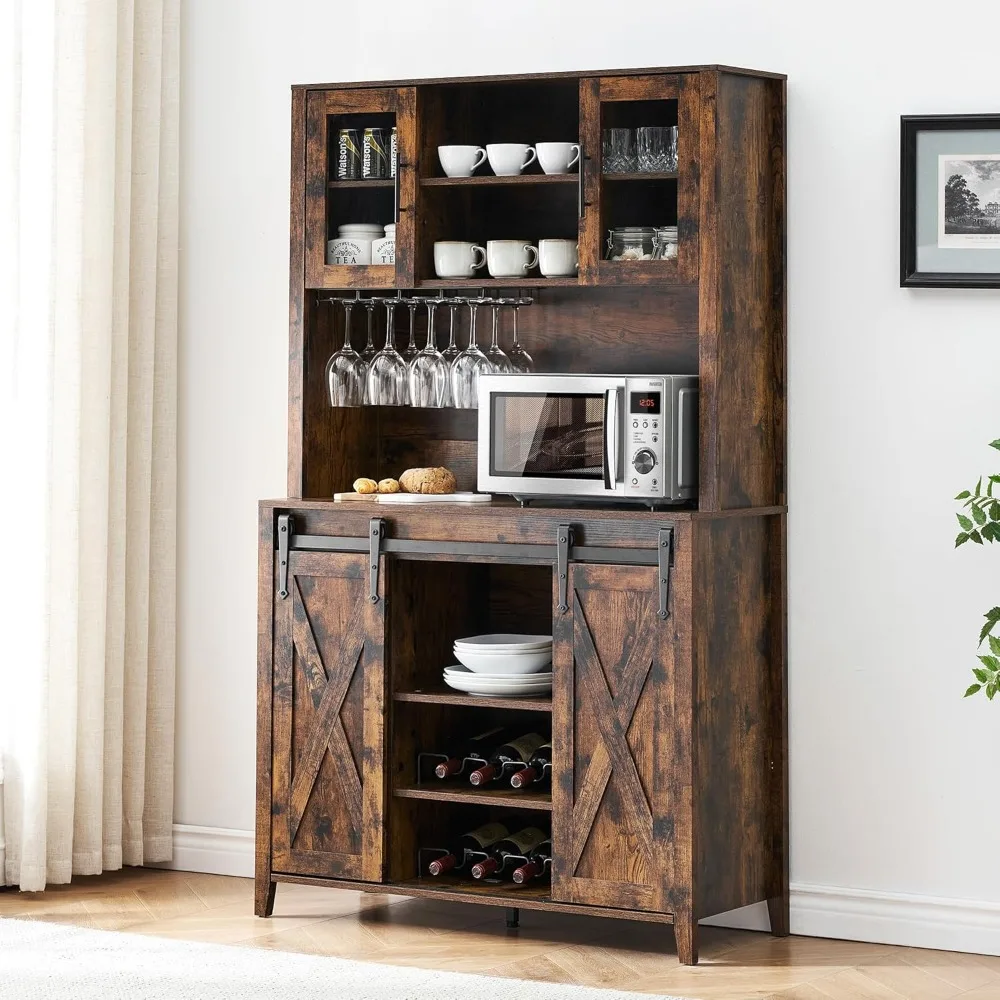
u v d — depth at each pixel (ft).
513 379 12.79
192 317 15.10
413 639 13.17
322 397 13.93
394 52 14.40
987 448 12.69
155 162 14.78
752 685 12.90
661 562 11.91
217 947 12.50
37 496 13.97
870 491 13.00
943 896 12.84
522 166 13.11
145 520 14.83
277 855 13.33
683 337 13.61
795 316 13.17
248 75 14.87
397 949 12.58
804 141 13.12
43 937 12.74
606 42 13.73
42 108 13.99
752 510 12.58
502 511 12.49
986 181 12.57
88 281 14.29
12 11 13.96
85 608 14.33
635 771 12.10
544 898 12.50
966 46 12.68
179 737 15.17
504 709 13.75
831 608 13.11
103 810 14.61
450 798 12.78
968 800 12.77
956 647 12.78
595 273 12.62
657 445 12.16
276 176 14.80
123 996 11.23
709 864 12.28
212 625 15.08
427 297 14.30
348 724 13.03
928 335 12.82
